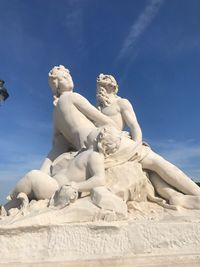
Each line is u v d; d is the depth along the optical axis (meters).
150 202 4.52
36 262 3.17
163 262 3.17
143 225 3.52
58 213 3.66
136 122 4.97
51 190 4.21
